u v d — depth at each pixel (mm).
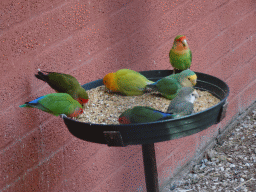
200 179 3201
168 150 3102
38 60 1996
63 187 2295
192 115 1483
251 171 3188
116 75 2021
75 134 1606
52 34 2041
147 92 2090
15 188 1994
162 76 2254
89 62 2283
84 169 2424
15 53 1882
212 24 3291
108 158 2604
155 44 2730
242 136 3805
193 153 3438
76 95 1830
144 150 1982
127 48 2518
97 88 2180
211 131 3637
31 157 2053
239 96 4004
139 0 2514
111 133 1454
